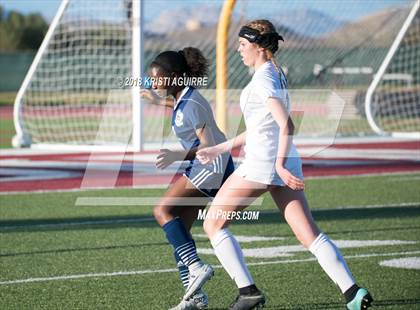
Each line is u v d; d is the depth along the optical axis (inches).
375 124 2452.0
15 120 2235.5
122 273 909.8
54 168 1851.6
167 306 770.8
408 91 3257.9
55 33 2154.3
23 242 1083.3
